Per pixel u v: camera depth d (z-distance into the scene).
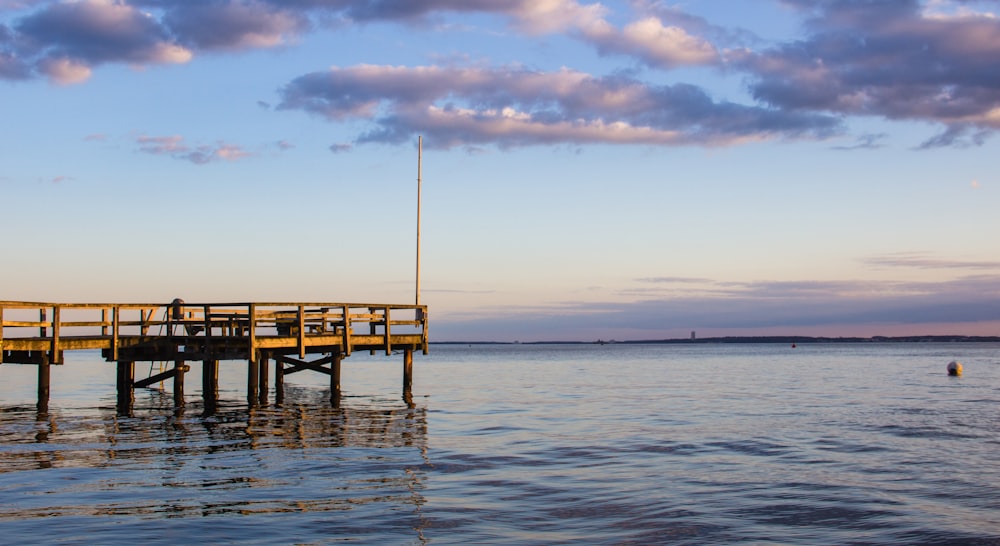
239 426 24.89
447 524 13.02
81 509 13.77
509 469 17.84
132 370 30.45
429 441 22.00
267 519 13.20
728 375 64.12
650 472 17.66
